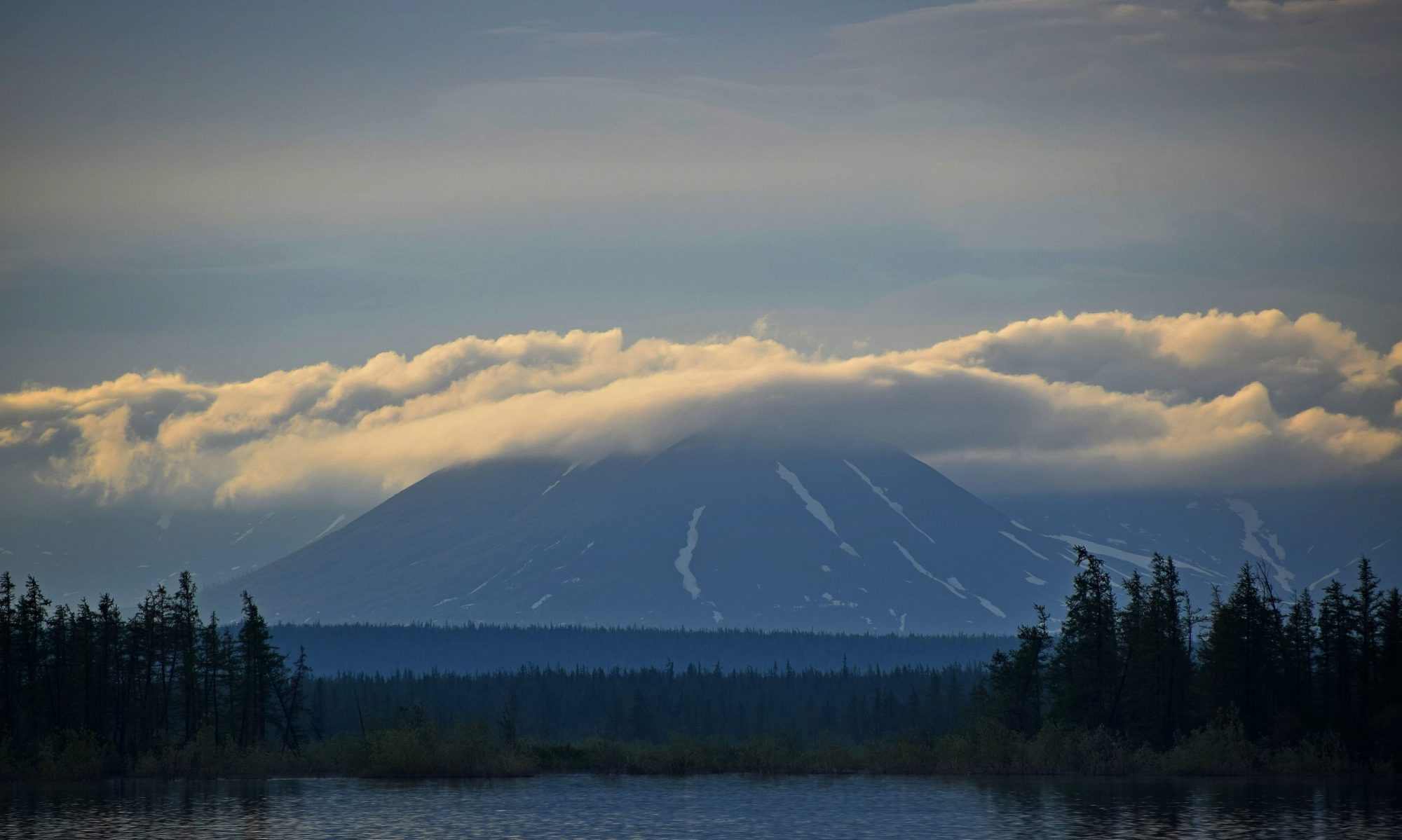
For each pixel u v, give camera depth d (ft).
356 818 563.07
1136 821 540.93
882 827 528.22
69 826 541.34
